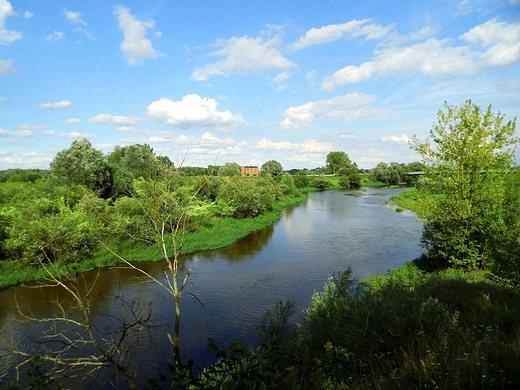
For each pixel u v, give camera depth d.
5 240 19.25
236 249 26.52
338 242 28.39
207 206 34.19
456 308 8.20
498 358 4.59
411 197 58.38
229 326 13.27
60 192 27.30
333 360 4.28
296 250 25.94
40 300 16.12
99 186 37.16
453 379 3.89
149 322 13.40
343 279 10.23
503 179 15.57
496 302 8.00
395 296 8.61
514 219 13.21
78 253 20.31
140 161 46.66
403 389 3.93
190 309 14.91
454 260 15.49
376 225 36.28
